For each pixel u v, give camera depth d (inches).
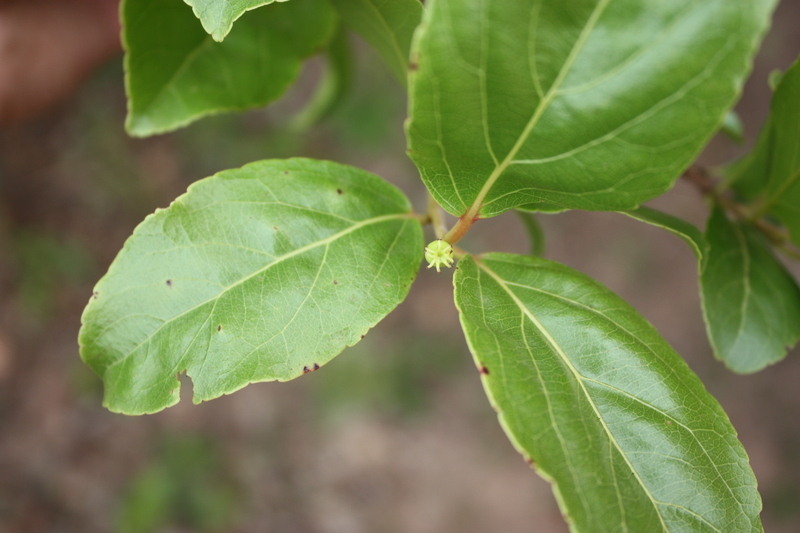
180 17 11.8
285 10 12.4
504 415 9.7
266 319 10.4
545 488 39.2
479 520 38.4
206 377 10.3
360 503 37.9
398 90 44.9
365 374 40.1
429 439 39.9
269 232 10.7
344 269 10.7
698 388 10.4
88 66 18.6
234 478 36.4
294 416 39.2
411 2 10.7
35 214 39.6
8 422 34.9
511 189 10.2
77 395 36.5
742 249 12.5
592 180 9.8
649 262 44.1
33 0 16.8
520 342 10.4
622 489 10.0
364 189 11.1
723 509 10.1
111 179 41.6
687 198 44.6
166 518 34.4
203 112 12.5
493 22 9.3
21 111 17.7
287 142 43.3
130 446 35.7
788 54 47.5
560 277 10.8
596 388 10.3
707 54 9.2
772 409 40.3
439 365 41.1
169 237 10.5
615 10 9.3
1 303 37.1
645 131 9.5
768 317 12.2
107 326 10.4
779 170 12.1
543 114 9.6
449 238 10.6
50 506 33.5
